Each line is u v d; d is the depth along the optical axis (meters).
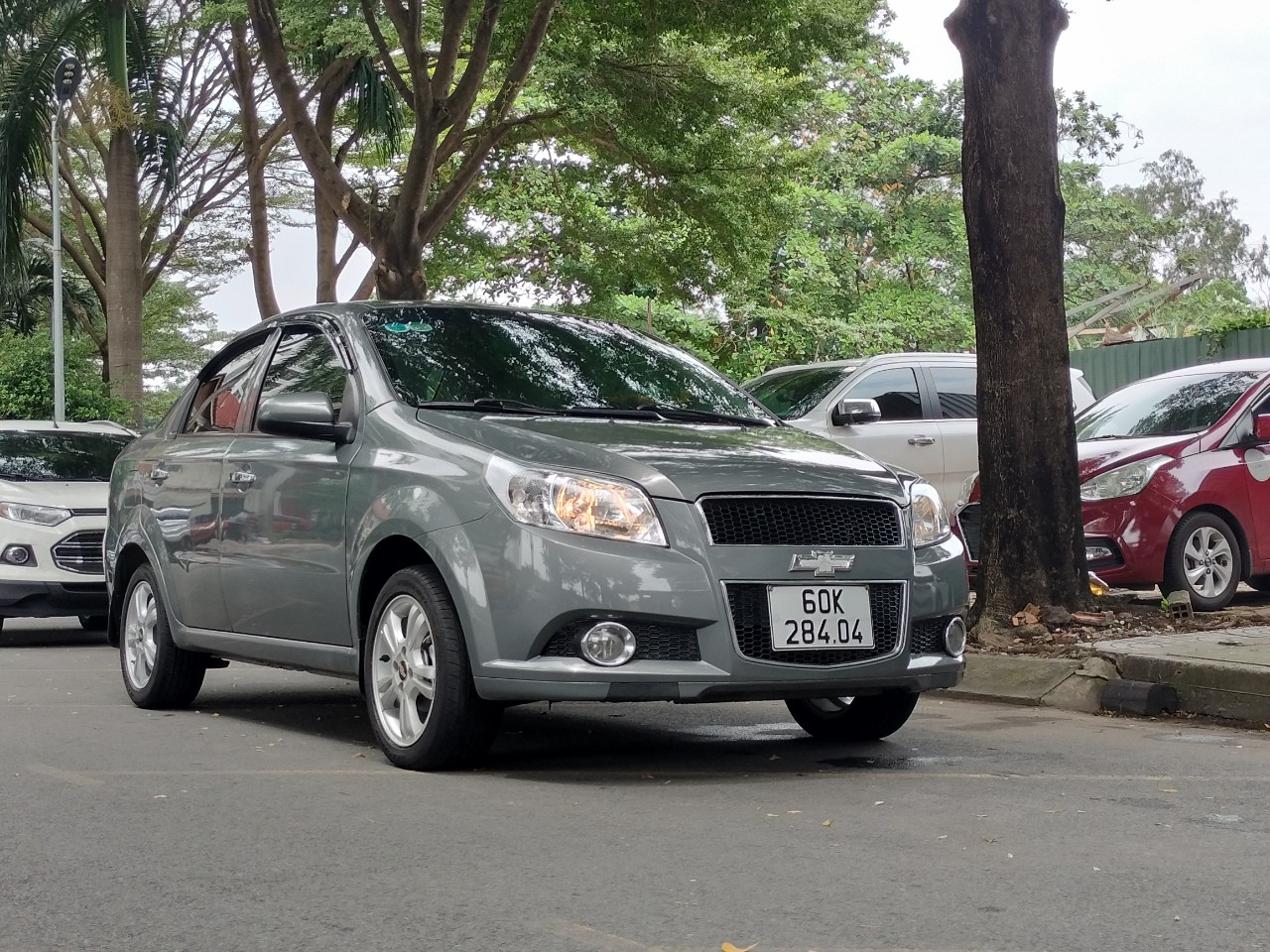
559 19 19.16
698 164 21.45
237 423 7.07
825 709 6.50
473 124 23.12
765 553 5.29
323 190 17.86
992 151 9.09
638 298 30.31
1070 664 7.79
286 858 4.20
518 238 27.50
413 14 16.48
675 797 5.07
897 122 35.72
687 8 17.88
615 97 19.97
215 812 4.84
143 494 7.71
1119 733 6.71
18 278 24.81
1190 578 10.11
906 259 35.12
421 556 5.81
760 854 4.21
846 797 5.07
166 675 7.42
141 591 7.72
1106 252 38.84
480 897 3.76
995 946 3.33
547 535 5.18
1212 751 6.15
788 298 32.19
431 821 4.68
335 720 7.13
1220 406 10.77
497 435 5.57
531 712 7.37
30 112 22.11
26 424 12.98
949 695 8.15
